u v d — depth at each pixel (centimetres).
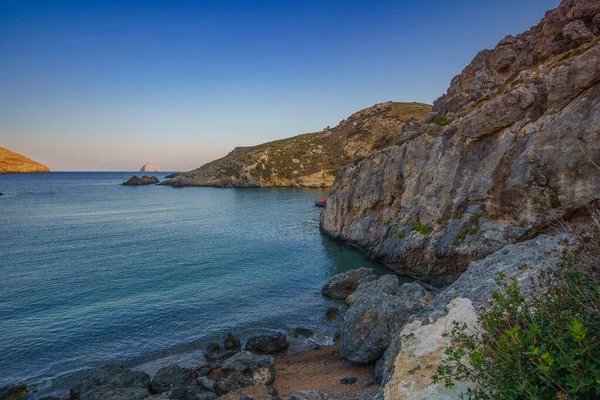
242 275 3525
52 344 2145
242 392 1591
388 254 3725
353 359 1803
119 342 2186
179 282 3278
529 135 2556
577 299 479
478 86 4169
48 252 4316
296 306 2778
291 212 8494
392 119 17800
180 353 2081
